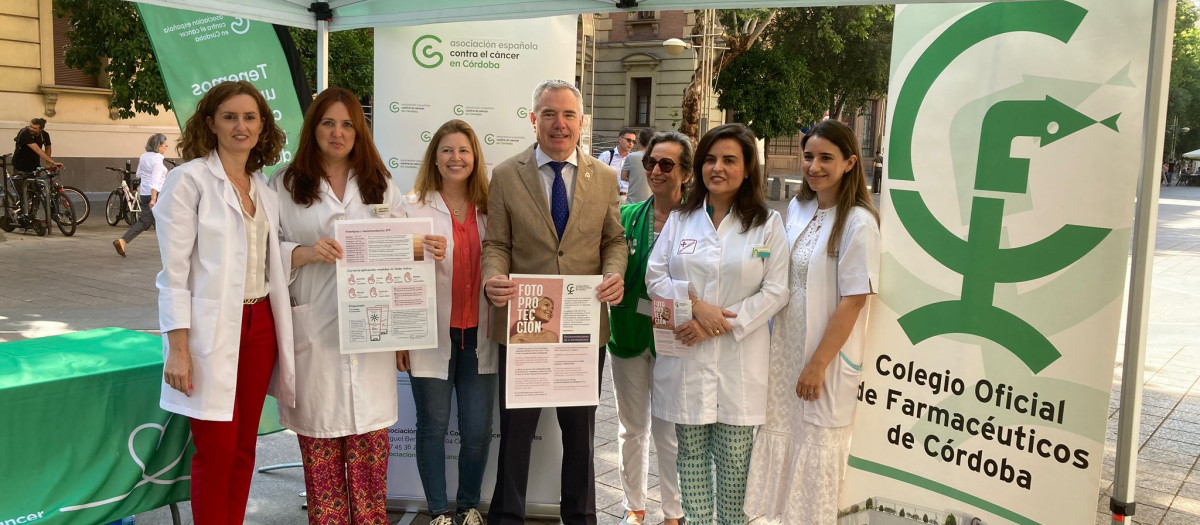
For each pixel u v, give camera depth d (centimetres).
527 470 341
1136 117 250
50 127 1756
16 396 279
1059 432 270
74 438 295
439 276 332
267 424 406
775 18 2398
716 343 307
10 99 1689
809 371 296
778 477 314
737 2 298
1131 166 251
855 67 2525
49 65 1738
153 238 1286
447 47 380
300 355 309
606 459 460
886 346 304
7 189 1277
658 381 320
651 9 312
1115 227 256
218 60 430
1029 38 269
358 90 1227
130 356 324
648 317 342
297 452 456
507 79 383
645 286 342
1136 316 256
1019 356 276
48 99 1739
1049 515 272
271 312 300
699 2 304
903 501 302
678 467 326
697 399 308
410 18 358
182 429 324
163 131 1978
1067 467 269
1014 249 275
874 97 2833
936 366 293
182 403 282
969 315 285
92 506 300
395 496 390
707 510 323
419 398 343
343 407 309
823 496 303
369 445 321
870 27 2448
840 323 291
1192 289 1114
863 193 300
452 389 361
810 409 303
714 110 2758
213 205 279
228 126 279
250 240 288
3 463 278
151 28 418
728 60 2172
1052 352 269
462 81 382
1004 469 281
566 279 310
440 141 328
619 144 1310
